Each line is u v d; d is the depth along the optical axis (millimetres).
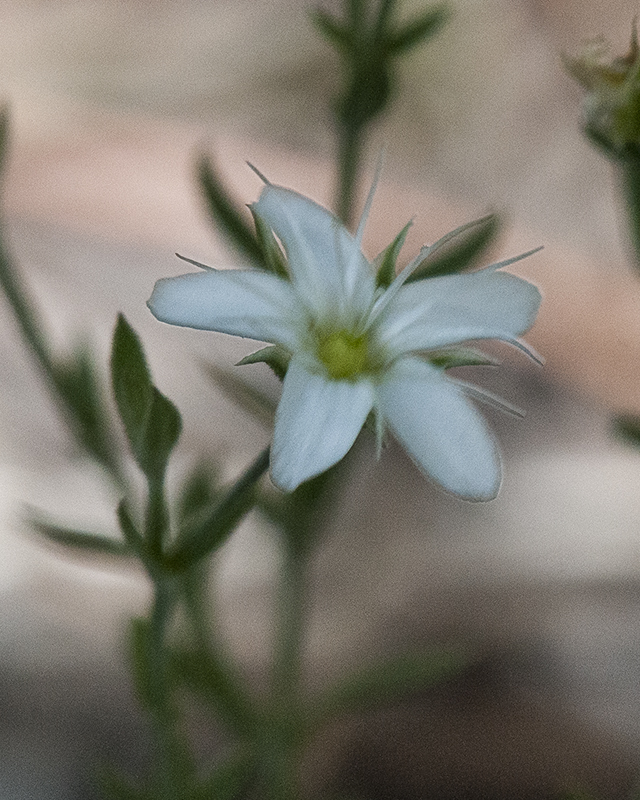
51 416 194
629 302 171
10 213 171
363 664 163
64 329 203
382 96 150
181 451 192
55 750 163
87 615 169
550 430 198
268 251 131
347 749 167
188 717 169
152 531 132
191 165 175
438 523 187
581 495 187
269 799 157
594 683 168
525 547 182
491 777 165
